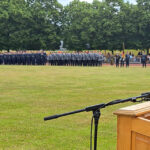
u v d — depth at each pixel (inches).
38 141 252.4
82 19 2699.3
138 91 553.9
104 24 2581.2
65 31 2731.3
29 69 1263.5
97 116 139.6
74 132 279.0
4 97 484.1
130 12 2618.1
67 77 868.6
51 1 2736.2
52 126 299.1
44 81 749.9
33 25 2679.6
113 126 299.9
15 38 2640.3
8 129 287.3
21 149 232.5
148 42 2635.3
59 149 233.0
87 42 2706.7
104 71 1155.3
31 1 2783.0
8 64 1747.0
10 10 2664.9
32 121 318.7
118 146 118.3
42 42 2637.8
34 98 472.7
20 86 641.0
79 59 1621.6
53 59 1669.5
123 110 116.6
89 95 502.6
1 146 239.0
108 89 584.7
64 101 442.6
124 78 834.2
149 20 2568.9
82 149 233.3
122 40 2650.1
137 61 2210.9
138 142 112.3
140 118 111.5
